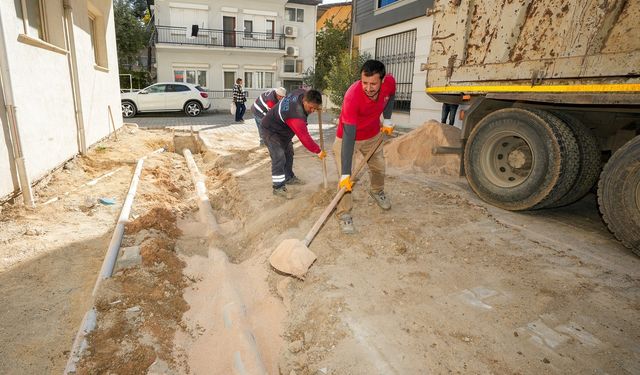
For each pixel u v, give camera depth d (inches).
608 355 86.7
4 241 150.0
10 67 176.2
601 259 128.6
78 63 289.6
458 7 189.0
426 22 414.6
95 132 339.3
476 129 185.6
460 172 200.5
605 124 166.6
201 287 130.0
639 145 129.1
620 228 134.3
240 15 916.0
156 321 106.9
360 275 120.9
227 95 930.1
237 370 89.5
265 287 126.0
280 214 175.6
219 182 251.6
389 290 112.6
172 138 410.3
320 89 946.7
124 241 150.7
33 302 115.7
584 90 139.4
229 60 919.7
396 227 152.8
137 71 941.8
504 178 181.2
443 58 201.8
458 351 88.4
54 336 102.7
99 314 107.4
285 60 1015.0
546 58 151.4
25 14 210.2
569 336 92.7
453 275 119.6
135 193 208.4
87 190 218.2
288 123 181.3
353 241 143.6
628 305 103.6
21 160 180.2
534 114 159.9
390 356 87.0
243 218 187.0
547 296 107.5
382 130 152.0
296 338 100.7
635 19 124.3
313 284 118.0
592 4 134.8
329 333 96.8
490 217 164.2
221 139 396.5
